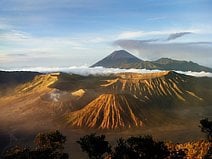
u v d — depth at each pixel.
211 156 91.50
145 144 80.19
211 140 100.56
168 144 102.94
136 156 79.50
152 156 80.25
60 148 99.12
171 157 87.62
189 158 92.00
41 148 87.88
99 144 94.81
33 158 83.06
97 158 95.62
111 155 84.94
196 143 97.69
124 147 80.88
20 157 82.38
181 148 97.12
